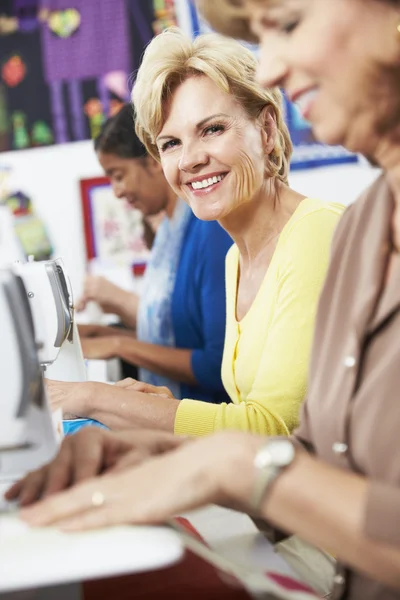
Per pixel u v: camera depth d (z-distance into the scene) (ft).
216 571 3.34
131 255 14.61
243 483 2.82
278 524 2.88
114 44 14.49
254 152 5.89
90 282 11.67
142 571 3.37
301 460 2.84
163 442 3.66
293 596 2.91
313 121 3.28
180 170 6.05
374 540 2.72
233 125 5.83
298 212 5.79
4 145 14.78
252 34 3.31
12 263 6.52
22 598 2.83
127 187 8.85
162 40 5.86
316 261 5.47
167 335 8.65
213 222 8.11
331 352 3.57
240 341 5.97
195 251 8.17
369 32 3.01
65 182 14.79
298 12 3.08
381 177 3.65
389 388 3.10
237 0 3.17
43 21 14.48
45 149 14.75
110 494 2.92
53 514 2.91
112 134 8.67
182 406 5.63
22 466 3.58
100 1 14.38
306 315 5.37
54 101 14.67
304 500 2.77
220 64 5.70
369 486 2.76
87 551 2.65
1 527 2.93
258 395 5.44
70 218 14.80
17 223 14.84
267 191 6.00
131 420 5.69
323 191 13.98
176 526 3.44
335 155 13.85
